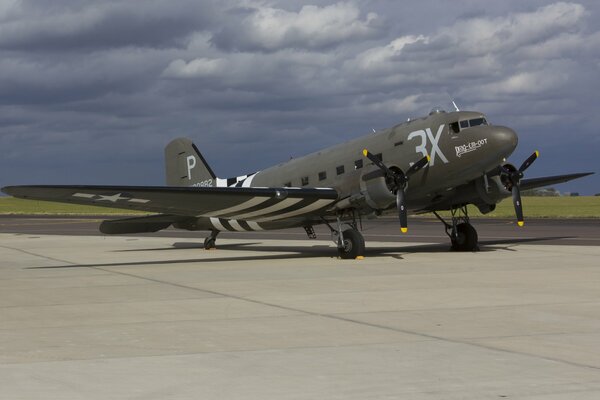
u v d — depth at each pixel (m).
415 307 10.82
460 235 21.50
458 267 16.80
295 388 6.24
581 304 10.88
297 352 7.71
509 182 20.66
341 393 6.07
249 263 19.30
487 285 13.34
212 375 6.73
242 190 18.59
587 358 7.25
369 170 19.48
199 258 21.52
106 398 5.97
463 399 5.84
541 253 20.34
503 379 6.43
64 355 7.68
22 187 17.09
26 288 14.14
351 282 14.24
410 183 19.75
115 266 19.12
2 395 6.05
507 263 17.56
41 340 8.56
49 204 125.38
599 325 9.11
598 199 129.62
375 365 7.05
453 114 19.27
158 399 5.95
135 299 12.25
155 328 9.32
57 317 10.38
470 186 20.59
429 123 19.45
